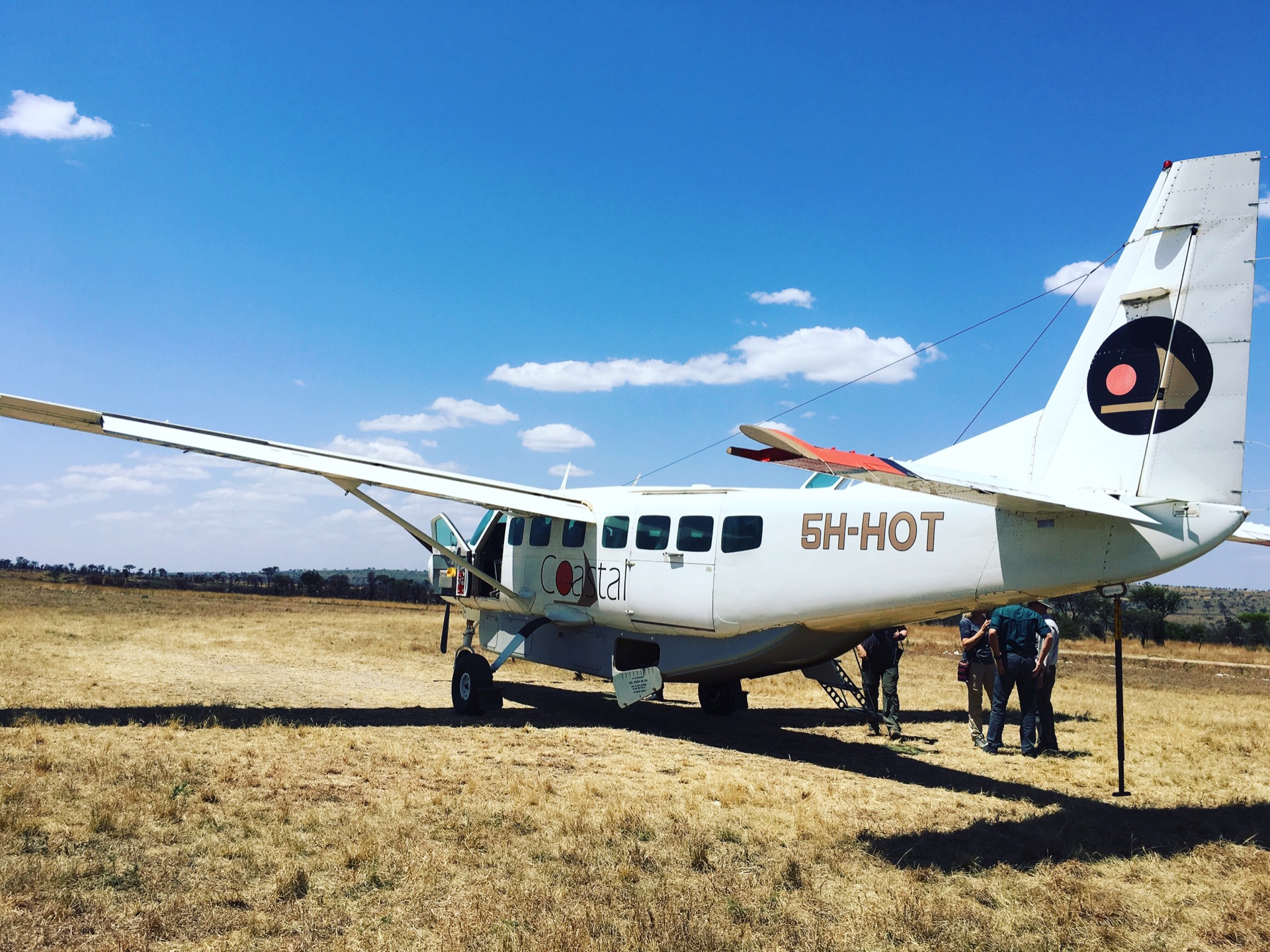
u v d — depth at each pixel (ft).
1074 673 64.95
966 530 22.44
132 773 19.69
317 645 56.08
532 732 28.81
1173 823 20.21
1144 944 13.16
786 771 24.67
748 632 28.12
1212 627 138.92
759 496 28.17
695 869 15.65
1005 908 14.42
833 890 14.94
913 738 32.22
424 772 21.89
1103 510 17.90
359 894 13.67
